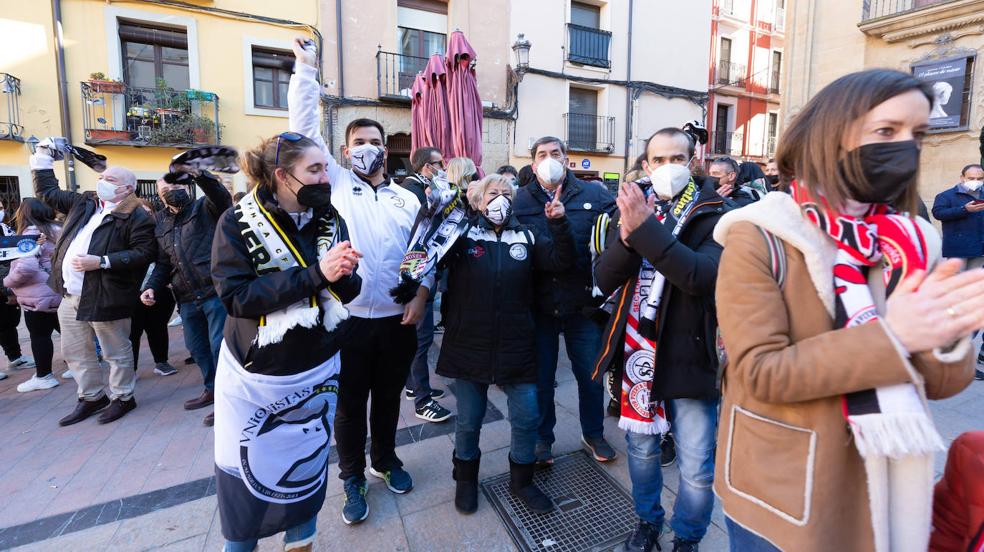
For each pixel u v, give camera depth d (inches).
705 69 503.2
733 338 34.5
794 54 331.0
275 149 57.3
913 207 35.1
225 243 57.5
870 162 30.8
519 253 82.4
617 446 107.3
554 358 99.3
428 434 115.0
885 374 28.2
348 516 81.1
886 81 30.7
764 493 35.3
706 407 64.5
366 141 87.6
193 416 130.6
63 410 135.8
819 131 33.0
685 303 62.4
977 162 267.9
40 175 130.6
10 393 150.1
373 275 82.0
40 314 151.8
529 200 107.0
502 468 98.8
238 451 58.7
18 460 107.4
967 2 255.3
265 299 54.8
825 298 32.6
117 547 78.9
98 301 122.0
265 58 358.3
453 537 78.8
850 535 32.5
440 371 84.4
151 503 90.7
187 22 330.0
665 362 63.6
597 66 449.1
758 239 35.0
